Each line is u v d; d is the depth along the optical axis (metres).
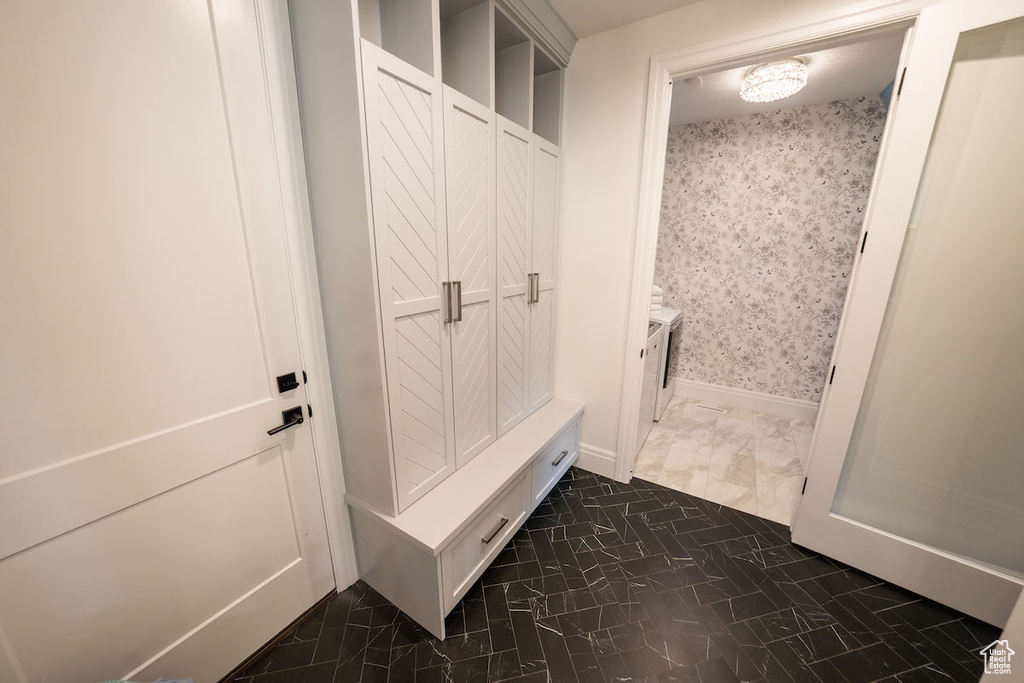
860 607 1.46
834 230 2.72
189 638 1.09
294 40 1.08
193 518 1.06
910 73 1.26
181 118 0.92
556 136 1.95
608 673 1.23
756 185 2.88
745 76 2.12
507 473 1.56
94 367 0.85
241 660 1.23
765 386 3.18
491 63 1.37
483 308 1.55
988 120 1.22
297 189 1.17
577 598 1.49
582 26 1.74
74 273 0.81
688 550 1.74
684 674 1.23
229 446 1.11
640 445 2.55
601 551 1.73
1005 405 1.32
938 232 1.34
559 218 2.06
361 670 1.24
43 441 0.81
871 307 1.44
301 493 1.33
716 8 1.55
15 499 0.78
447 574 1.29
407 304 1.20
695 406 3.33
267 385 1.19
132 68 0.83
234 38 0.99
